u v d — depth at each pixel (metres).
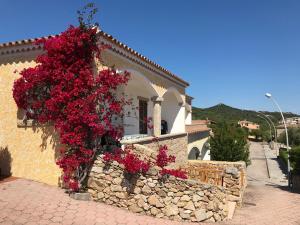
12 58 10.39
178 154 17.58
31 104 9.61
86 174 9.05
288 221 10.50
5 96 10.45
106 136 9.75
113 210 8.44
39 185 9.30
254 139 83.12
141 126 18.20
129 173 8.81
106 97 9.09
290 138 60.22
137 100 17.72
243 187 16.20
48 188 9.11
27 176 9.87
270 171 33.69
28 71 9.26
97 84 9.01
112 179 8.92
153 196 8.66
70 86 8.81
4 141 10.38
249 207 12.75
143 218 8.26
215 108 136.00
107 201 8.91
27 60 10.12
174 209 8.56
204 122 33.72
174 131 20.33
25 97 9.59
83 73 8.79
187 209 8.61
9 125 10.32
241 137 25.30
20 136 10.09
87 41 9.09
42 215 7.14
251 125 105.31
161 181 8.67
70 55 8.96
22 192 8.46
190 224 8.35
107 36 9.88
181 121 20.19
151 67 14.16
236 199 12.36
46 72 8.90
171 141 16.36
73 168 8.91
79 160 8.82
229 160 24.39
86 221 7.27
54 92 8.79
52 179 9.44
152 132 15.94
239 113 135.12
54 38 9.12
